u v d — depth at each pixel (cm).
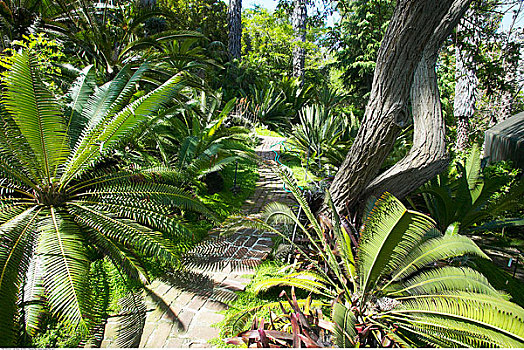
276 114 1270
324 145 708
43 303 218
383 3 1276
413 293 251
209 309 281
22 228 252
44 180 313
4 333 191
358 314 252
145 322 260
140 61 583
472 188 406
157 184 349
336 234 285
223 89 1187
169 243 296
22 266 224
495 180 387
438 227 423
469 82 764
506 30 680
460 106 826
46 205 303
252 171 736
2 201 301
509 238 412
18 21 489
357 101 1689
